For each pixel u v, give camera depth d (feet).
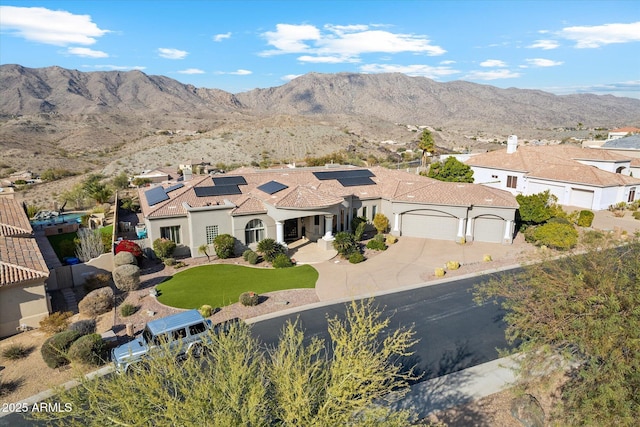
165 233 101.60
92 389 27.43
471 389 50.70
